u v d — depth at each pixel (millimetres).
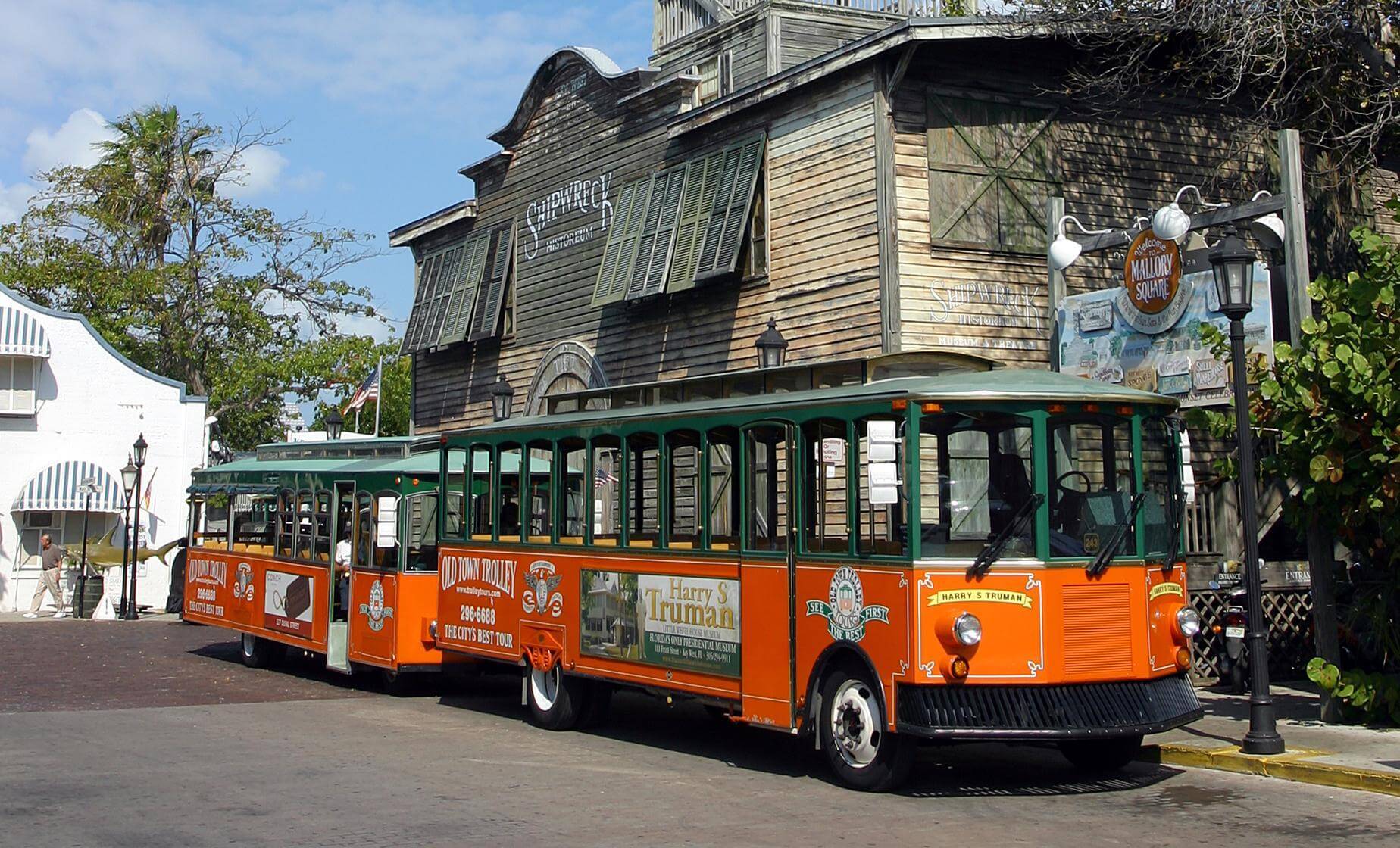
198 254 45875
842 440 10406
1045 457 9969
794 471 10812
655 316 22375
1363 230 12461
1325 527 12445
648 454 12719
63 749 12156
